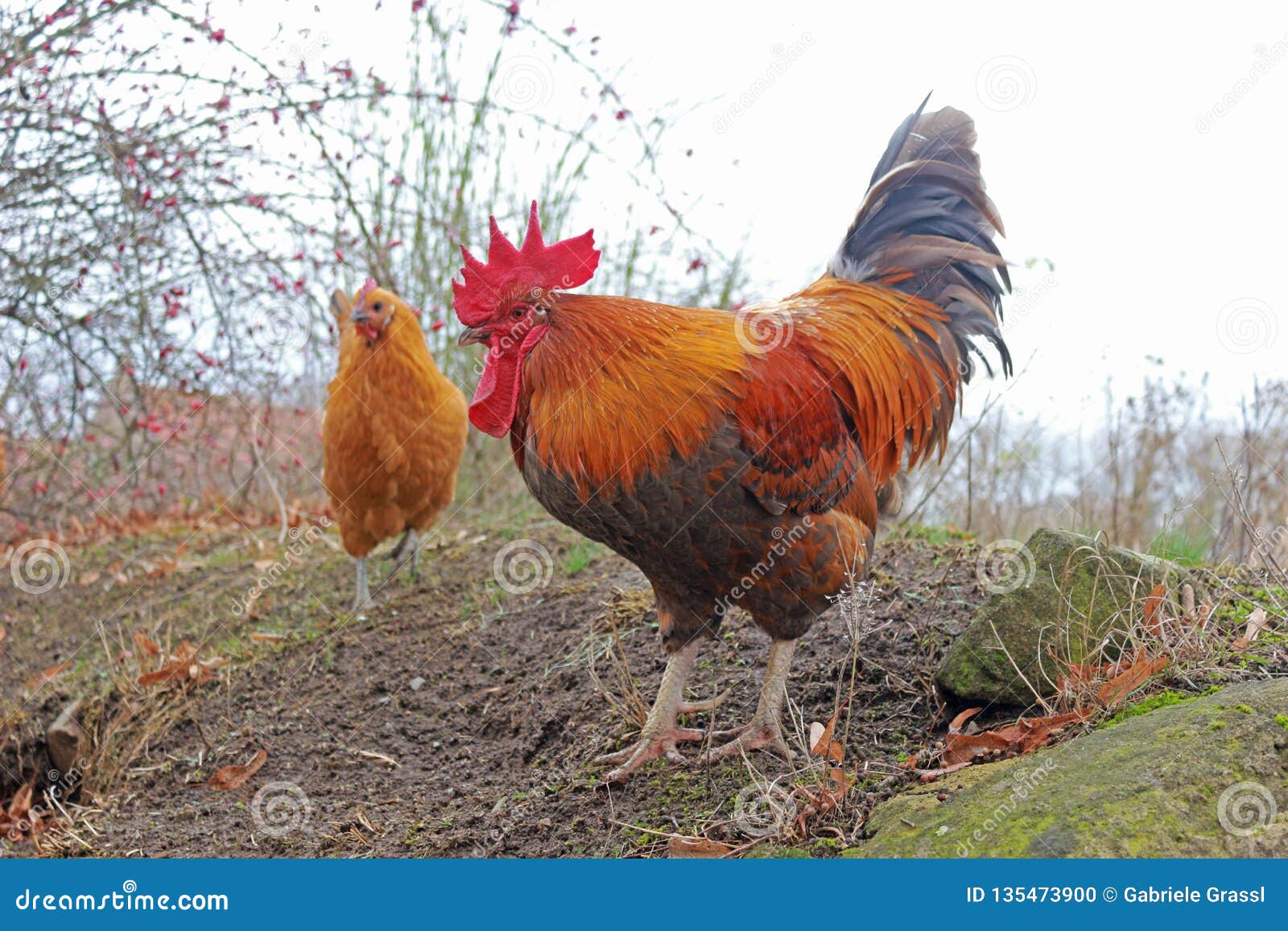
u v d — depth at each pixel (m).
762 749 3.73
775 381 3.47
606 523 3.46
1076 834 2.67
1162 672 3.46
